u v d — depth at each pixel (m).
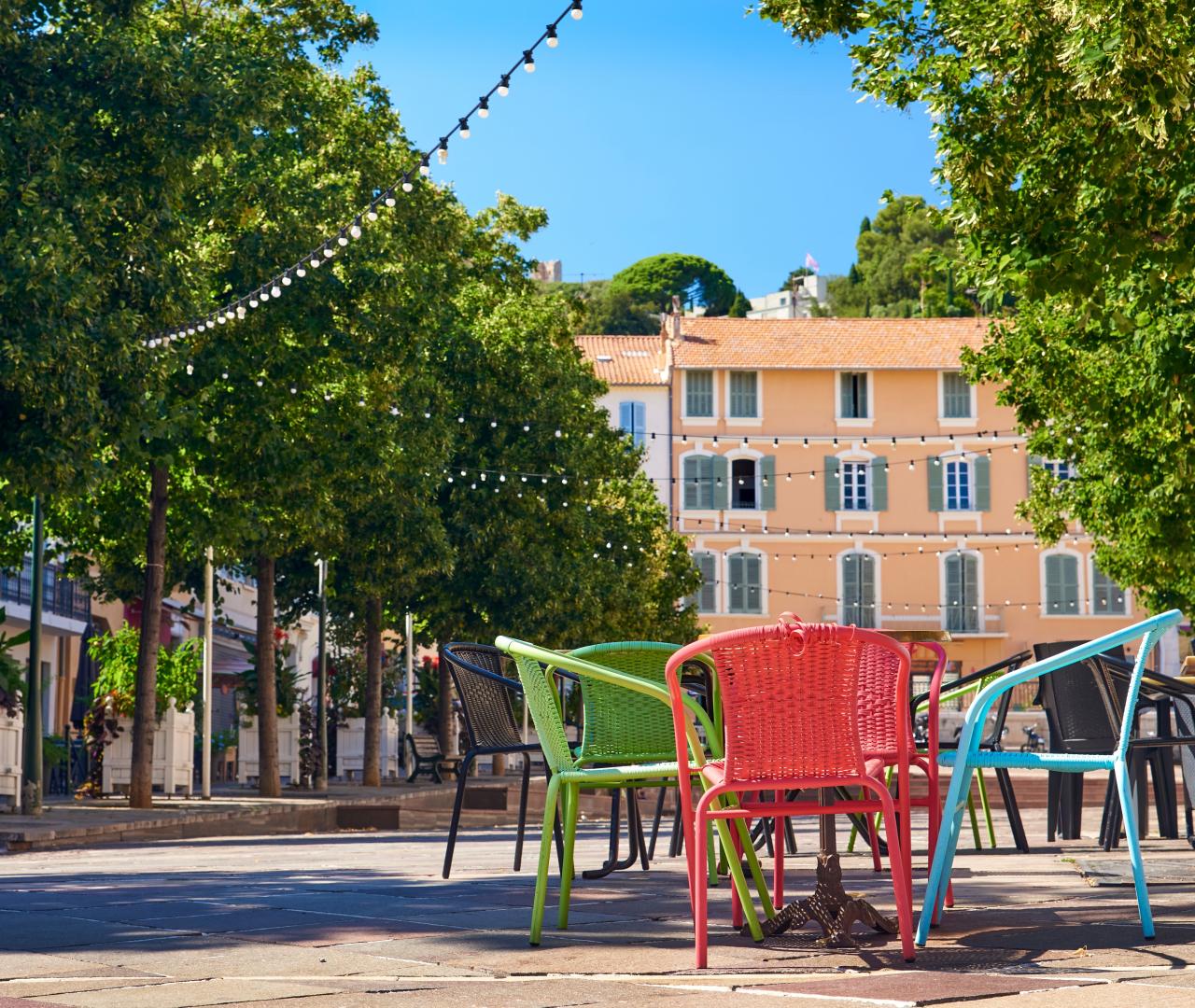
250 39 22.91
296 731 27.50
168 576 25.06
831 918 4.71
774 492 57.78
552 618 32.47
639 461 39.31
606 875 7.18
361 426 22.75
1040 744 37.16
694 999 3.67
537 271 35.06
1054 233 9.31
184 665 22.11
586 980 4.04
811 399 58.00
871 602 57.59
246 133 18.88
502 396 31.86
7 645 18.11
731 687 4.35
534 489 32.25
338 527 25.28
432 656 40.53
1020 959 4.30
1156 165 8.48
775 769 4.32
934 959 4.36
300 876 7.76
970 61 9.99
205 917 5.60
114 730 22.09
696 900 4.27
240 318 18.73
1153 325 13.28
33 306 15.84
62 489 16.45
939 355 58.19
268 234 21.09
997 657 57.81
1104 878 6.61
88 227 16.84
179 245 18.36
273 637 24.88
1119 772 4.75
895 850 4.34
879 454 57.91
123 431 17.22
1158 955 4.30
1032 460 57.62
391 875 7.64
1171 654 56.28
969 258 10.69
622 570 37.62
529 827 18.52
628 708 5.56
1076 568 57.56
